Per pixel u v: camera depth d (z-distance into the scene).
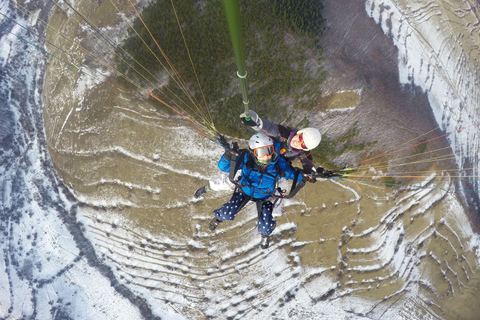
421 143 10.34
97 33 10.06
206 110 9.59
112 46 9.96
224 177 4.63
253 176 4.20
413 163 10.21
